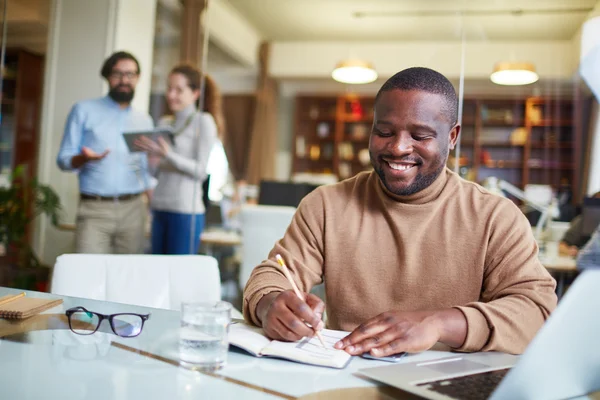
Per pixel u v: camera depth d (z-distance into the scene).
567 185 5.11
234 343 0.81
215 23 4.03
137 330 0.87
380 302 1.13
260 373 0.71
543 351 0.59
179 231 3.23
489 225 1.08
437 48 4.65
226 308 0.75
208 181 3.41
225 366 0.74
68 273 1.31
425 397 0.63
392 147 1.04
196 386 0.65
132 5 3.30
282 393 0.64
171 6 3.49
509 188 4.65
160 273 1.39
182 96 3.41
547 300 0.96
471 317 0.86
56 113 3.30
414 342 0.81
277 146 5.39
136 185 3.20
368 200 1.18
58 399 0.59
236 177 4.36
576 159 5.22
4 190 3.26
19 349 0.77
